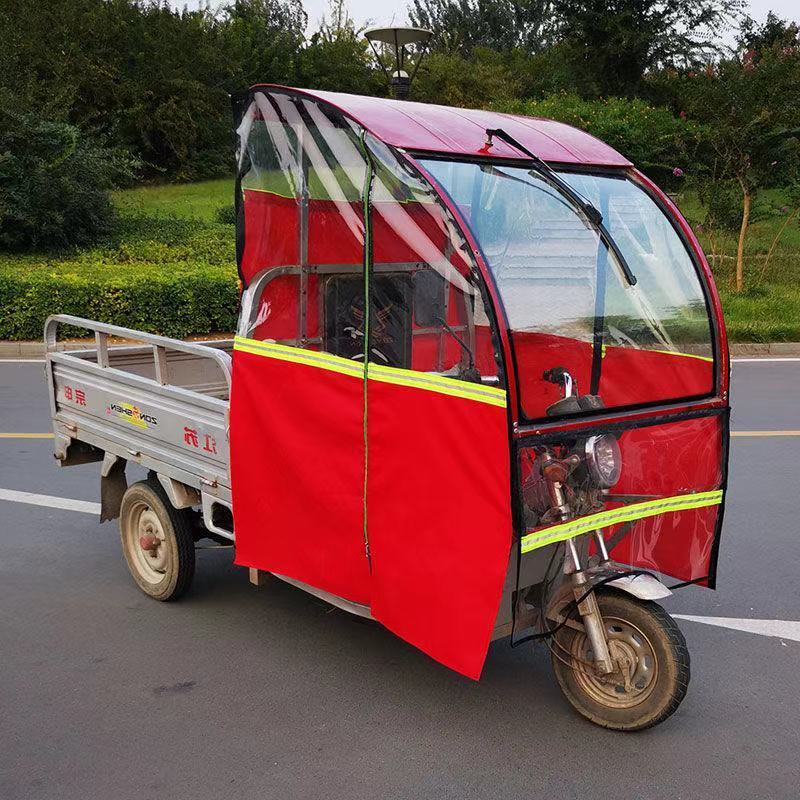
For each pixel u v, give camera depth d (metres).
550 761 3.21
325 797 3.01
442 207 3.05
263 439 3.67
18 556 5.15
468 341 3.41
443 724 3.45
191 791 3.04
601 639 3.29
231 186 27.03
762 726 3.44
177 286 12.88
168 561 4.44
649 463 3.46
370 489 3.32
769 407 9.02
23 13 24.78
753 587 4.75
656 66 30.86
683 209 19.98
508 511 2.92
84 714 3.52
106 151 19.73
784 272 17.55
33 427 7.90
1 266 15.44
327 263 4.20
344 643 4.13
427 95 32.44
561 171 3.58
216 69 28.39
